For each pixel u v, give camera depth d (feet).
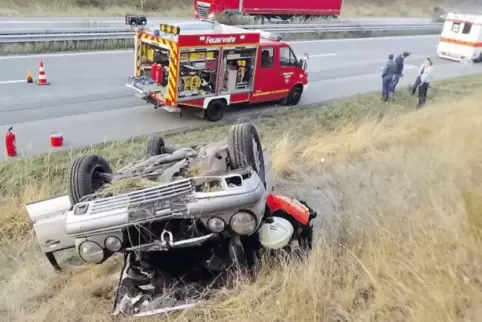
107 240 14.85
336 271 15.53
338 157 29.43
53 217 16.67
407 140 32.30
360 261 14.97
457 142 27.71
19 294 17.76
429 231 16.19
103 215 14.57
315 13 104.99
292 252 16.76
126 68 59.31
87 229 14.51
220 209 14.62
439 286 13.25
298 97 52.65
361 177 24.35
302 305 13.93
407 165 24.82
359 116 48.11
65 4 89.76
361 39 96.68
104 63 60.49
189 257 16.20
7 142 33.73
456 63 84.38
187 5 103.30
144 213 14.53
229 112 48.55
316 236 18.16
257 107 50.80
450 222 16.52
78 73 55.57
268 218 17.07
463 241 15.19
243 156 16.46
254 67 47.39
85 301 16.46
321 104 53.11
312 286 14.42
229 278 15.89
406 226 17.31
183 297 15.42
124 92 50.72
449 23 85.51
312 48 82.94
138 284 15.80
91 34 65.87
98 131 40.11
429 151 26.89
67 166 32.17
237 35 44.88
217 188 15.06
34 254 20.99
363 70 71.51
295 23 98.22
